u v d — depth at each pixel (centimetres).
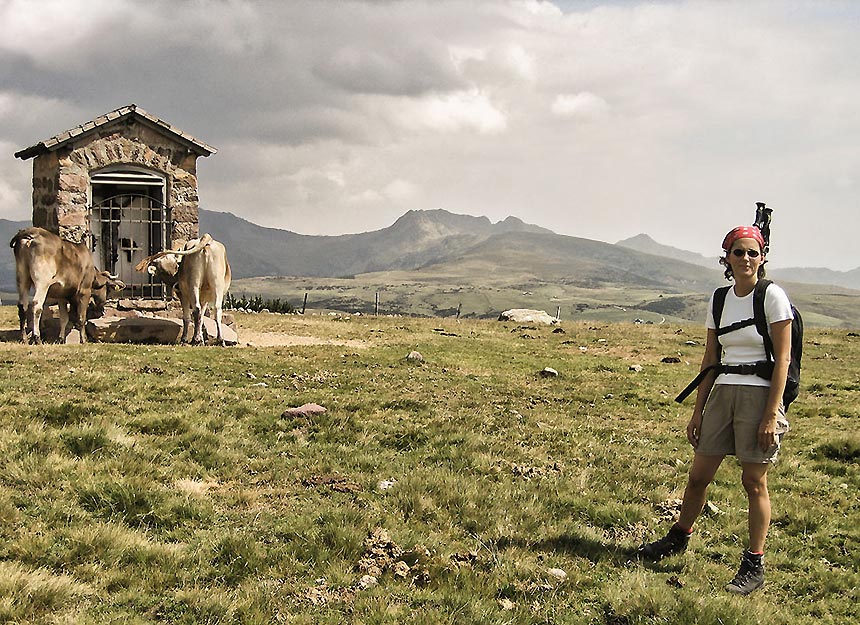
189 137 2527
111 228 2605
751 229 694
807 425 1499
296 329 3031
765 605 652
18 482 809
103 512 757
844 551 816
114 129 2438
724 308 707
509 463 1073
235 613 586
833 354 3005
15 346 1917
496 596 656
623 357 2634
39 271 2061
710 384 733
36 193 2534
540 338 3184
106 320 2323
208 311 2559
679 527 760
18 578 591
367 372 1850
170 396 1350
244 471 955
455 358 2286
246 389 1496
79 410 1143
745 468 689
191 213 2564
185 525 754
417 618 593
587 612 632
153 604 594
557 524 834
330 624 583
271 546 716
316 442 1114
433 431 1212
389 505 850
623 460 1140
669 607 627
